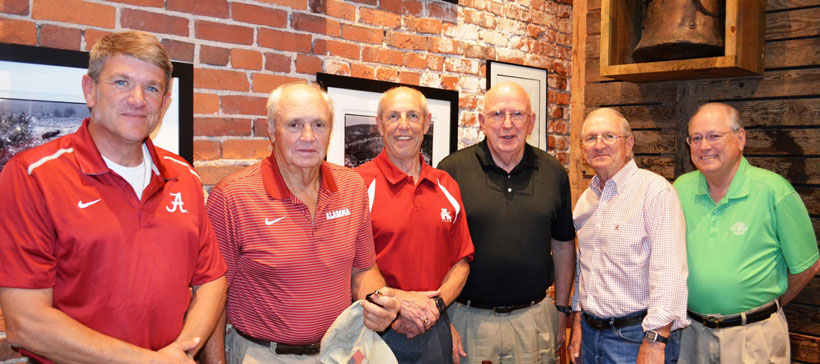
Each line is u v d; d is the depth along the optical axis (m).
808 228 2.32
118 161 1.47
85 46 1.92
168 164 1.62
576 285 2.60
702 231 2.40
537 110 3.54
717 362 2.31
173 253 1.53
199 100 2.16
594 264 2.36
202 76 2.17
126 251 1.44
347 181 2.01
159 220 1.51
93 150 1.42
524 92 2.45
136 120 1.41
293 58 2.43
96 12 1.93
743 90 3.02
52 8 1.84
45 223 1.36
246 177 1.84
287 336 1.80
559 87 3.71
